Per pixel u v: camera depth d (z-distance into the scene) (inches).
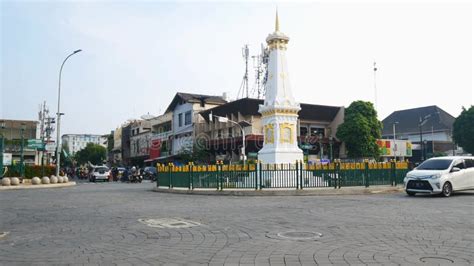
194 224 380.8
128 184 1429.6
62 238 317.4
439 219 394.9
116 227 367.9
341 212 463.2
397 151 2399.1
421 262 229.0
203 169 859.4
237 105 1898.4
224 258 245.9
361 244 281.1
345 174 819.4
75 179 2133.4
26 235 333.4
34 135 2423.7
